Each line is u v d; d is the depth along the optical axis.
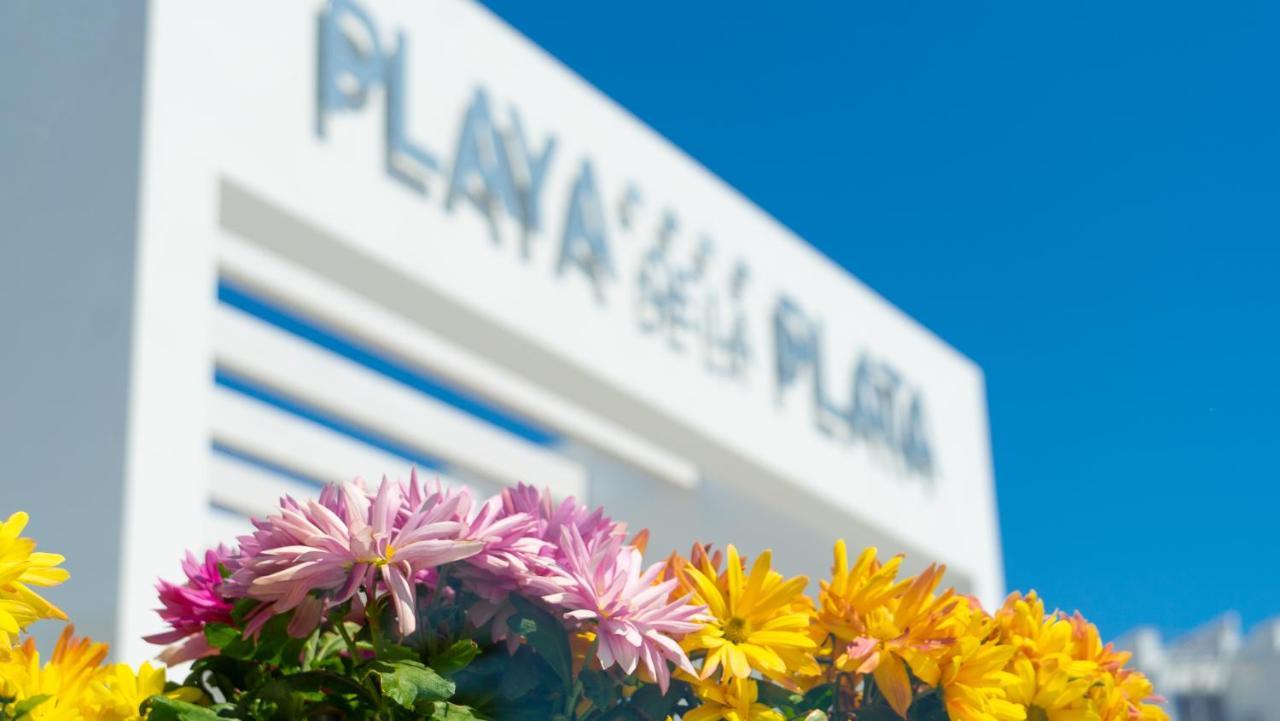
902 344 13.48
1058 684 1.33
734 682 1.16
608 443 10.13
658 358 9.81
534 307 8.61
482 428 9.56
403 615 0.98
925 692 1.21
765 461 10.83
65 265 6.05
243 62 6.79
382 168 7.65
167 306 5.96
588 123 9.63
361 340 8.07
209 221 6.34
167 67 6.27
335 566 1.00
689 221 10.64
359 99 7.54
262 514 8.15
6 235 6.26
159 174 6.10
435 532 1.01
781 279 11.74
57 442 5.78
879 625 1.20
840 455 11.90
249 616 1.06
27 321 6.05
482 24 8.73
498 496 1.15
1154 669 12.50
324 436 8.47
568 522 1.15
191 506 5.80
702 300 10.57
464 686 1.09
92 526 5.55
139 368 5.73
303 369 7.99
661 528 11.04
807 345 11.84
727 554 1.21
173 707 1.03
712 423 10.30
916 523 12.87
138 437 5.65
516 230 8.62
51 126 6.33
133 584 5.42
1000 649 1.20
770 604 1.20
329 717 1.08
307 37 7.29
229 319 7.57
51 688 1.22
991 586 14.06
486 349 8.57
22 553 1.16
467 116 8.37
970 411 14.55
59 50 6.42
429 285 7.77
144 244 5.91
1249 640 12.66
